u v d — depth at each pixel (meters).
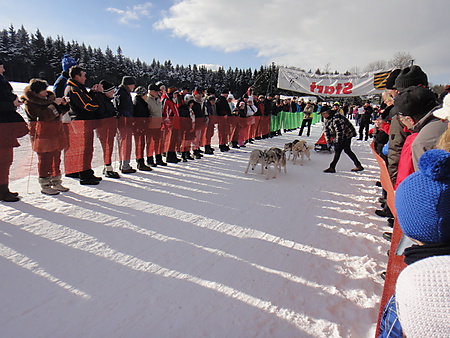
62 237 2.76
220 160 6.98
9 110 3.23
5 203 3.40
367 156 8.79
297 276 2.41
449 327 0.65
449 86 5.15
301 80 15.59
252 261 2.59
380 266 2.63
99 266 2.36
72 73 3.96
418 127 2.14
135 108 5.20
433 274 0.70
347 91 14.91
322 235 3.21
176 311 1.92
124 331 1.73
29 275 2.17
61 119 3.85
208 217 3.50
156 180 4.89
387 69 13.85
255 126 10.30
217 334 1.75
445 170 0.85
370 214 3.96
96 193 4.02
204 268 2.43
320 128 18.09
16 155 4.21
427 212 0.88
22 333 1.65
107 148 4.67
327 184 5.42
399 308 0.76
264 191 4.73
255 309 1.99
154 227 3.13
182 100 6.79
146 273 2.31
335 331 1.83
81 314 1.83
